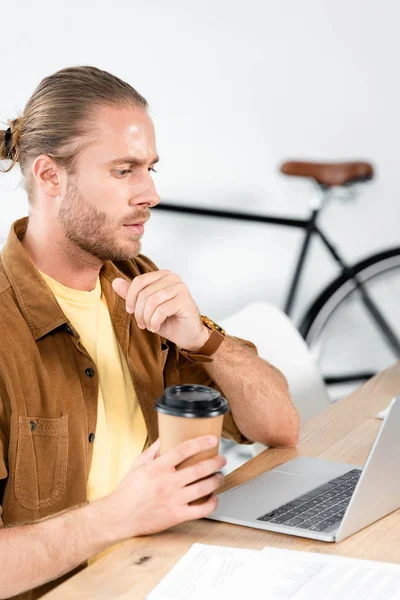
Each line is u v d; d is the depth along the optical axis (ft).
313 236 12.05
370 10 11.57
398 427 3.94
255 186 12.03
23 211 11.78
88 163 4.66
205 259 12.25
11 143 4.90
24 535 3.86
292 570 3.54
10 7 11.62
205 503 3.82
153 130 4.83
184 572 3.52
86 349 4.99
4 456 4.40
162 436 3.76
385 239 12.06
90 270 5.02
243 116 11.88
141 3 11.59
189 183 12.07
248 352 5.40
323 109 11.82
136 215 4.76
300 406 7.10
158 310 4.61
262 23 11.65
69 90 4.71
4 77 11.76
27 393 4.47
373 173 11.33
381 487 4.03
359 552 3.80
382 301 12.17
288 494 4.41
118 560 3.68
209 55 11.74
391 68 11.66
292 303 11.70
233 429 5.46
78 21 11.62
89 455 4.75
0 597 3.85
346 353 12.38
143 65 11.75
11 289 4.64
